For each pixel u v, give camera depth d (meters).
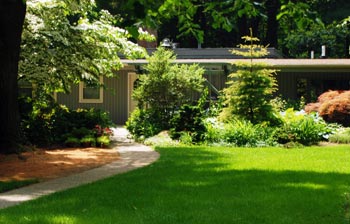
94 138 14.79
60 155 12.48
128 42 17.06
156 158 11.98
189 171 9.66
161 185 8.16
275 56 26.69
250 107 16.64
